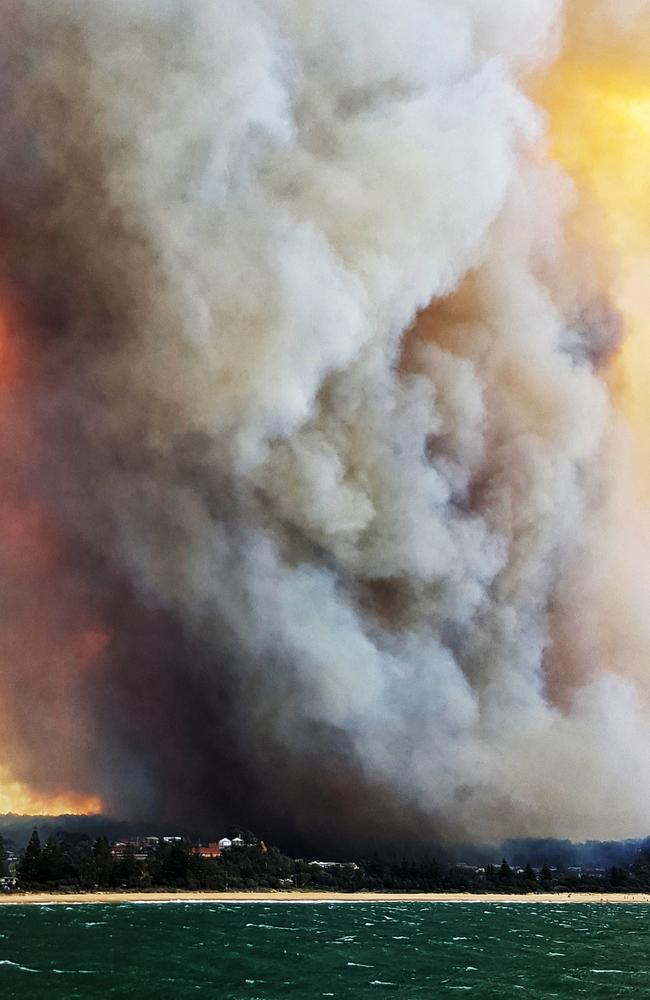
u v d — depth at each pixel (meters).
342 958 62.22
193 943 66.62
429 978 56.00
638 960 65.44
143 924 76.81
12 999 47.19
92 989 49.84
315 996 49.41
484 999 50.06
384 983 53.84
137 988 50.28
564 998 51.19
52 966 56.34
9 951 61.47
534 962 63.47
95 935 69.56
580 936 78.94
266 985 52.03
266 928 76.31
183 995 48.75
